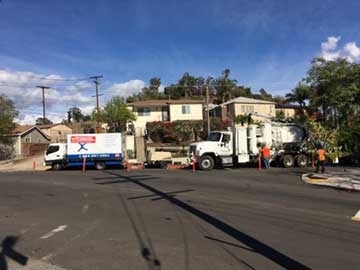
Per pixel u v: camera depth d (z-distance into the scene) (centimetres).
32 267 498
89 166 2655
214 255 534
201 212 866
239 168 2261
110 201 1047
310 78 2283
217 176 1738
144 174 1894
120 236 654
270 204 968
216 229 697
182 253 545
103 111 4359
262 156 2188
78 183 1534
